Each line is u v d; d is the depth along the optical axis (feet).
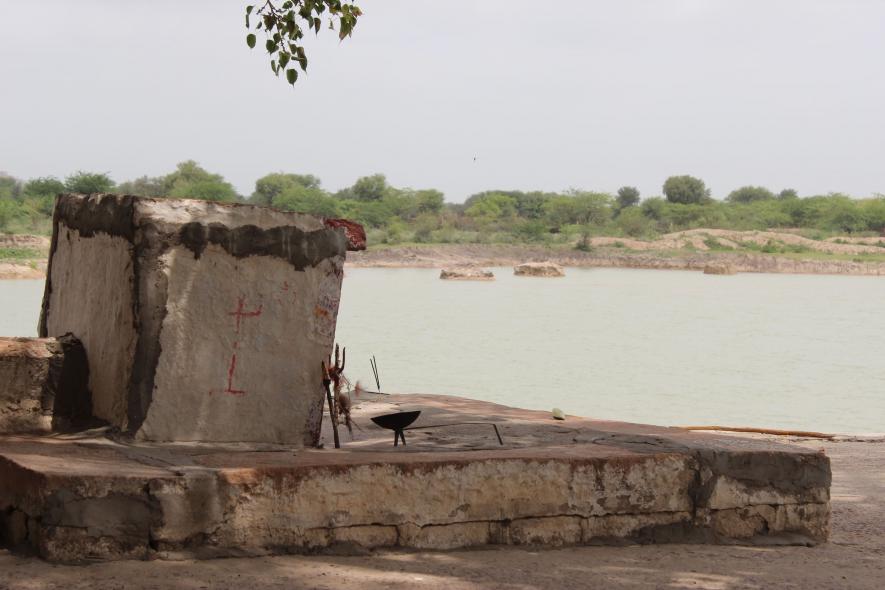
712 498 26.94
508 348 107.96
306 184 545.85
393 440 28.32
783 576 23.36
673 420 65.87
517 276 263.49
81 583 19.27
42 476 20.61
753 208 501.97
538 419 32.96
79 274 28.76
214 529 21.71
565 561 23.70
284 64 31.42
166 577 19.97
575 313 153.79
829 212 458.50
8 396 26.71
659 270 316.60
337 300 27.68
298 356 27.04
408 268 295.28
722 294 205.77
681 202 542.16
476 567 22.54
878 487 37.32
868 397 78.33
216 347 26.04
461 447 26.86
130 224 25.73
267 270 26.63
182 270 25.67
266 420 26.58
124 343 25.98
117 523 20.86
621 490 25.95
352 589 20.20
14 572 19.69
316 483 22.75
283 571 21.01
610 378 86.94
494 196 517.14
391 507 23.54
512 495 24.81
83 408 27.66
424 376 85.66
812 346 115.96
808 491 28.04
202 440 25.86
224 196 414.00
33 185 375.66
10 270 201.67
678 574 23.00
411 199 478.18
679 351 108.78
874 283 263.70
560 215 439.63
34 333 101.45
